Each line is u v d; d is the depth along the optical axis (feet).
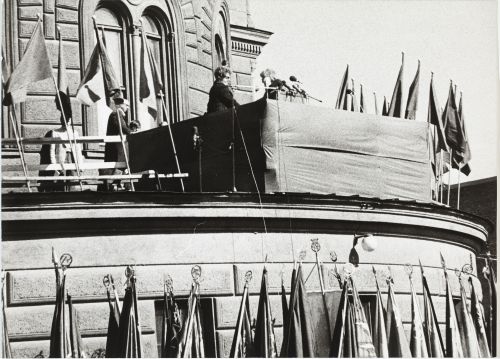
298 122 103.04
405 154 109.40
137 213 96.89
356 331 99.60
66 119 108.06
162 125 112.88
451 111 125.08
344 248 104.06
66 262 96.27
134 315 93.81
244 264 99.45
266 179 101.09
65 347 92.63
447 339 107.65
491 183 153.07
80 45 124.16
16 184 104.27
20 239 95.96
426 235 110.22
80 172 108.88
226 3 144.66
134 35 127.54
